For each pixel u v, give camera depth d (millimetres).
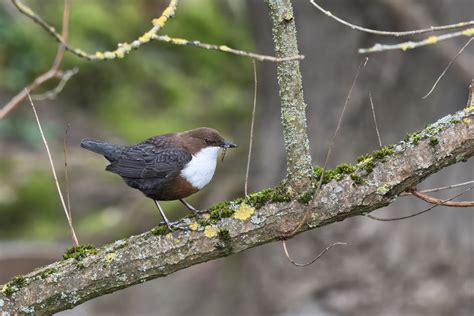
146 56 19109
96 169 17828
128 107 19000
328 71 11898
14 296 5598
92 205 17109
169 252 5496
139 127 18344
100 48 18656
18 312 5586
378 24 11453
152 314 14648
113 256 5539
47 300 5578
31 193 17062
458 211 11531
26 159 18047
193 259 5512
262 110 13586
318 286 12102
